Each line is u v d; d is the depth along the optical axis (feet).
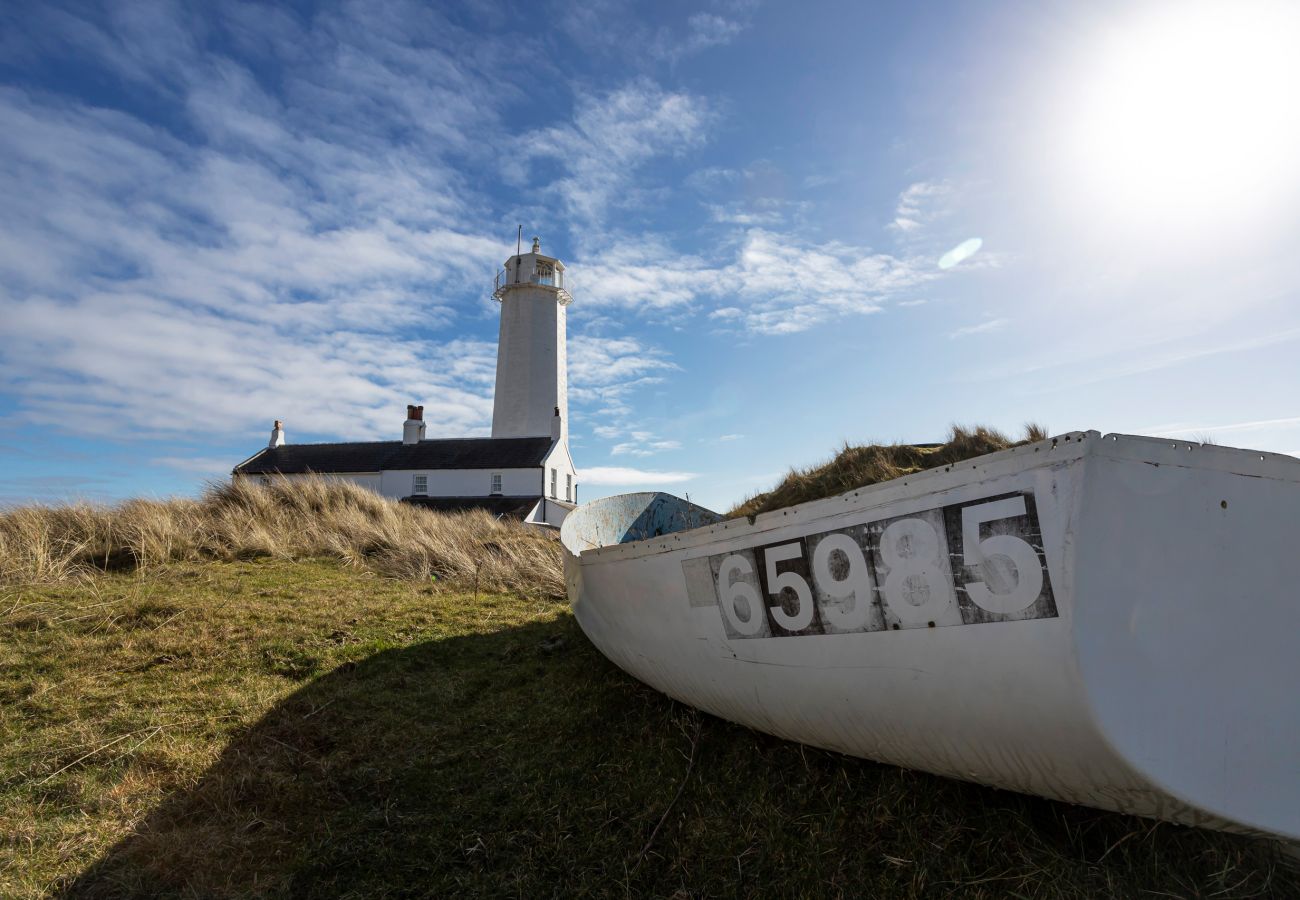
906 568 8.21
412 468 95.14
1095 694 6.94
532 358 104.58
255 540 26.58
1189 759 7.17
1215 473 7.38
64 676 13.28
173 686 13.23
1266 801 7.36
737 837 9.32
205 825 9.30
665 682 12.39
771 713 10.48
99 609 16.78
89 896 7.88
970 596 7.70
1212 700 7.30
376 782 10.69
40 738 10.98
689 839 9.37
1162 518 7.16
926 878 8.25
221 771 10.50
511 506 87.66
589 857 9.12
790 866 8.74
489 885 8.59
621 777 10.85
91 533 23.76
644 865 8.94
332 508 34.01
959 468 7.78
